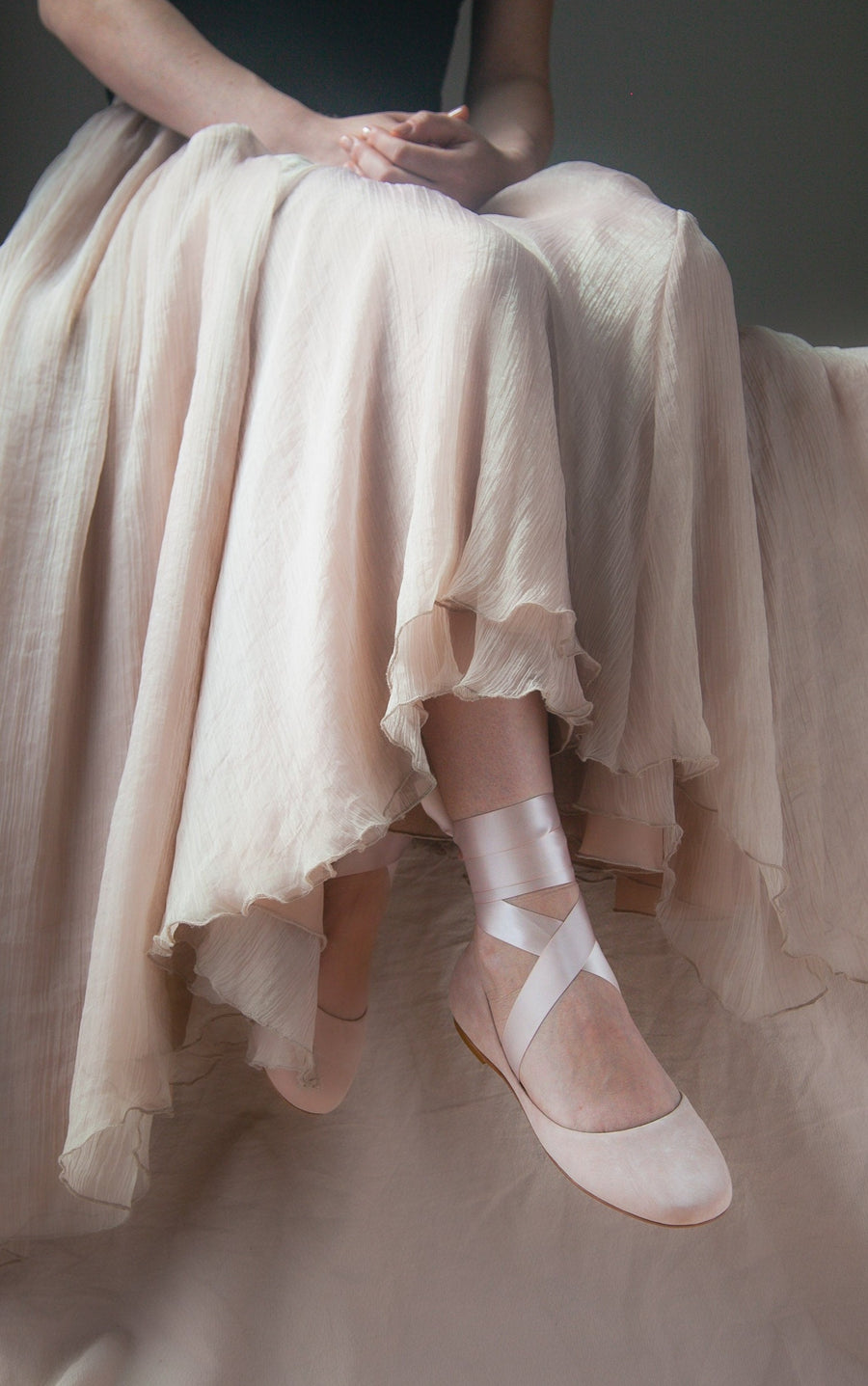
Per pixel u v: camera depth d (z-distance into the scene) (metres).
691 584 1.12
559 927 1.04
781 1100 1.24
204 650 1.09
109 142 1.46
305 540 1.05
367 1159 1.16
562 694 1.01
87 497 1.17
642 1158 0.97
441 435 1.02
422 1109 1.20
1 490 1.17
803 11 4.59
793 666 1.30
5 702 1.11
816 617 1.34
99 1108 0.98
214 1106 1.19
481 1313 1.10
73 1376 1.00
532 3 1.85
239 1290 1.07
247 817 1.00
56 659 1.12
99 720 1.12
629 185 1.29
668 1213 0.95
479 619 1.01
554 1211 1.16
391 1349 1.07
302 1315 1.07
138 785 1.04
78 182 1.40
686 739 1.11
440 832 1.25
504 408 1.03
